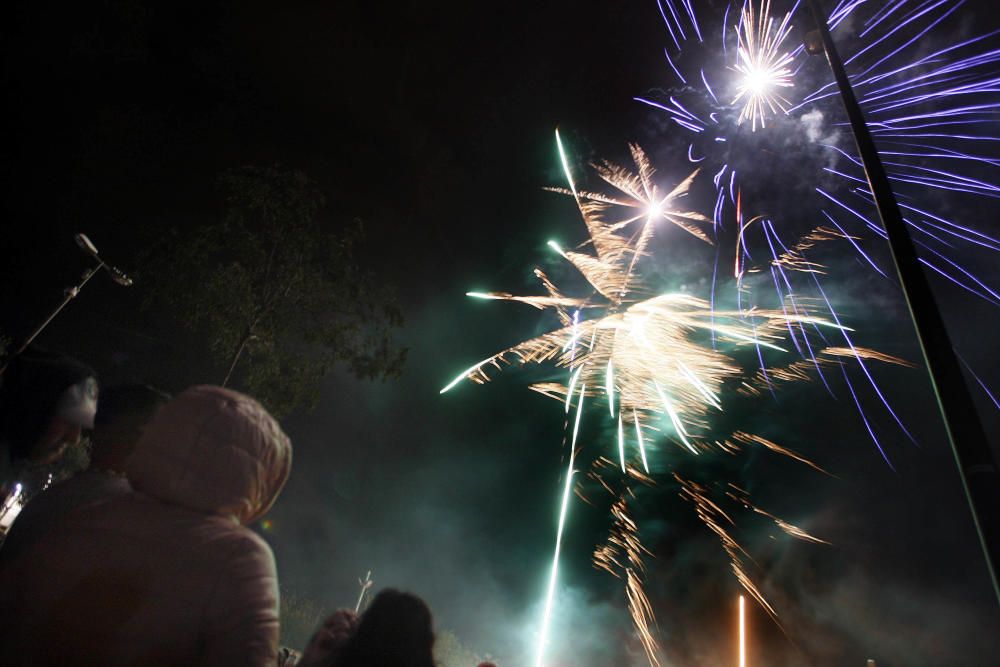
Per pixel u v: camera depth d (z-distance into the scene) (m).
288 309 10.03
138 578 1.54
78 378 2.88
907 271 3.55
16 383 2.77
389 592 2.40
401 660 2.24
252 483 1.77
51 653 1.50
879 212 3.97
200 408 1.76
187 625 1.52
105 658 1.48
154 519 1.63
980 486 2.65
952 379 3.01
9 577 1.65
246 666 1.52
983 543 2.52
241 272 9.80
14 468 2.82
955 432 2.85
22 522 1.93
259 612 1.59
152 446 1.73
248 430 1.77
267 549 1.71
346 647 2.28
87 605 1.52
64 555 1.59
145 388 2.41
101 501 1.76
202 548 1.59
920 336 3.28
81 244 6.05
